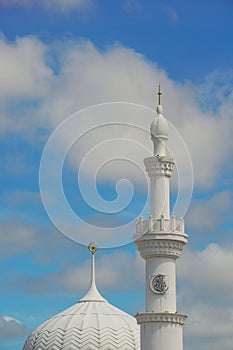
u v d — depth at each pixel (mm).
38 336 158000
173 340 127625
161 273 129875
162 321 127688
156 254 130000
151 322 127938
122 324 157125
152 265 130375
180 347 128000
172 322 127938
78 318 157875
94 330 155375
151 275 130000
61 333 155875
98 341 153875
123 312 161625
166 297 129250
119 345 153875
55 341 155125
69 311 161000
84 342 153750
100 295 164625
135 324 158750
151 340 127562
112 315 158875
